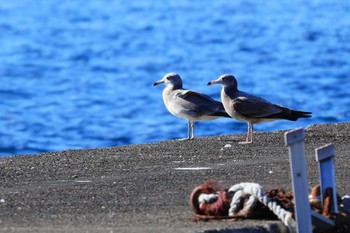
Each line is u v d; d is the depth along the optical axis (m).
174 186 13.74
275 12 97.00
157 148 17.23
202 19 91.62
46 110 41.06
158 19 93.25
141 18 94.69
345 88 45.00
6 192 13.55
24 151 30.89
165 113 38.72
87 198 13.09
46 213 12.31
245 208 11.72
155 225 11.53
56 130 35.50
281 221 11.50
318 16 90.81
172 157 16.22
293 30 78.56
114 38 76.75
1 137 33.94
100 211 12.38
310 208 11.38
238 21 88.62
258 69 54.41
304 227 11.16
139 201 12.86
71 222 11.81
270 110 18.92
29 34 80.94
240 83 48.41
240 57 61.34
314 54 61.47
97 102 43.31
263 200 11.55
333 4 103.19
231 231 11.19
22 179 14.50
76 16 98.31
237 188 11.84
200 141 18.09
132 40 75.19
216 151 16.78
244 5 105.94
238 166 15.16
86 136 33.88
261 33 77.31
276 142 17.73
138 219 11.89
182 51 66.56
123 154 16.59
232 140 18.17
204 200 11.84
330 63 56.12
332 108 38.41
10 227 11.57
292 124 31.08
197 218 11.77
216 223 11.56
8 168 15.35
